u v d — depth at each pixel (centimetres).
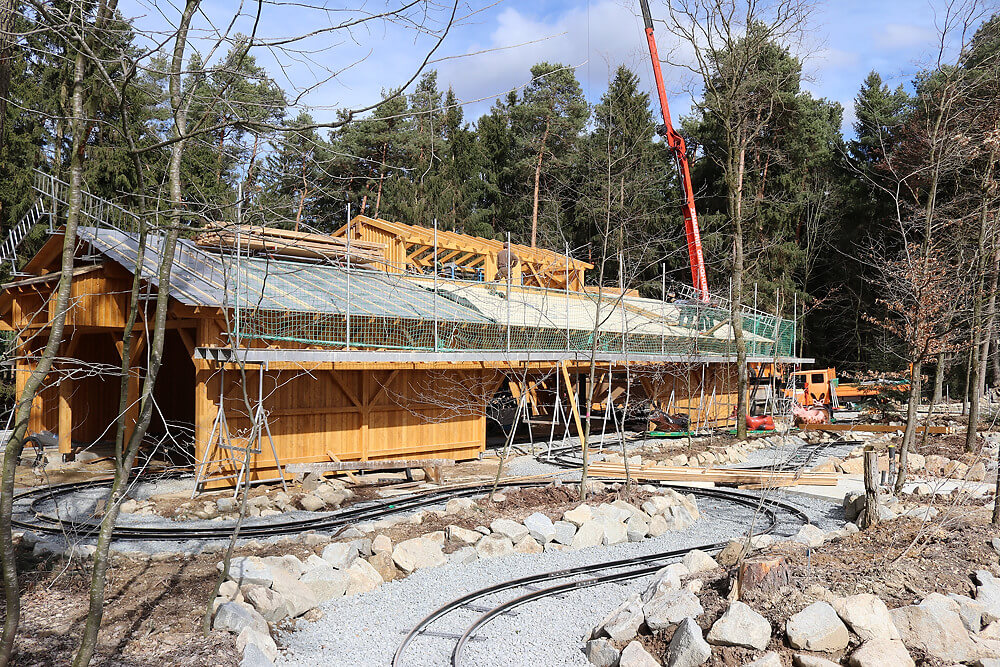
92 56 445
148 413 552
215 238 1135
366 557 1011
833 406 3322
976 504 1219
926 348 1481
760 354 2988
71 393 1808
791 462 1911
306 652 738
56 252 1748
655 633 714
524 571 1011
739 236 2555
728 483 1650
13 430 466
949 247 1914
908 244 1639
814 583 758
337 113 481
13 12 480
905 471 1491
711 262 4106
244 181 698
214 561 975
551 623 823
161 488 1464
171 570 932
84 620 753
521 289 2444
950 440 2102
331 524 1201
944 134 1628
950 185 2809
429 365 1783
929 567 828
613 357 2102
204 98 555
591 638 757
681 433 2441
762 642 642
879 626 646
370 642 765
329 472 1603
